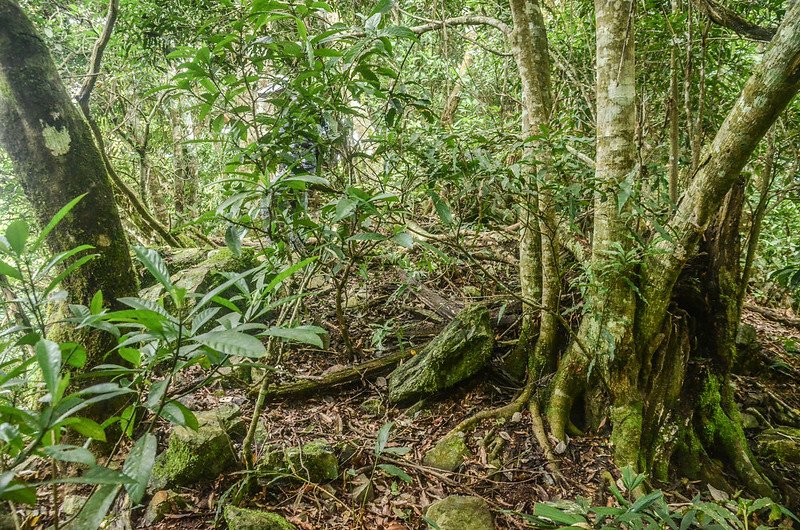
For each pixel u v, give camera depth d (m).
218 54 2.59
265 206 2.05
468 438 3.20
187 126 6.95
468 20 3.78
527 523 2.62
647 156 4.04
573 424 3.34
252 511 2.33
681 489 3.13
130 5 4.30
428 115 2.95
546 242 3.30
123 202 5.25
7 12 2.41
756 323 5.51
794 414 3.95
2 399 1.78
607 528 1.84
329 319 4.16
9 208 4.96
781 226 6.10
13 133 2.50
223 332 1.14
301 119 2.62
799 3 2.33
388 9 2.29
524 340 3.72
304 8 2.35
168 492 2.50
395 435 3.23
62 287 2.69
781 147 4.37
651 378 3.27
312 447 2.84
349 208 1.94
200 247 5.38
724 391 3.50
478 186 2.80
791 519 3.08
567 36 4.70
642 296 3.00
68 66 5.35
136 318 1.12
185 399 3.15
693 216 2.89
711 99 4.30
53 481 0.93
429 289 4.38
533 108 3.28
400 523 2.55
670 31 3.62
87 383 2.59
